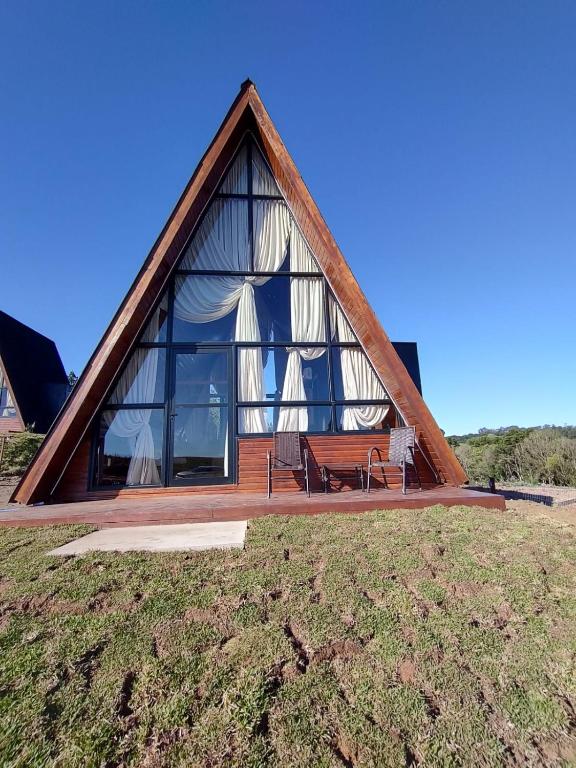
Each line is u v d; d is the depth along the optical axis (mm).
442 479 6484
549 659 2037
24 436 14523
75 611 2434
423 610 2475
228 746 1495
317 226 6691
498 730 1606
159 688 1782
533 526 4234
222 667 1921
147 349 6516
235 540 3725
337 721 1622
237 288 7133
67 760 1434
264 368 6887
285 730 1572
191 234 7012
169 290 6781
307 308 7227
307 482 5684
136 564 3162
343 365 7023
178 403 6426
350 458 6430
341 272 6551
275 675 1879
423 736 1562
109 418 6188
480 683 1860
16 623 2295
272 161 7488
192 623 2299
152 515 4613
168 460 6152
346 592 2664
